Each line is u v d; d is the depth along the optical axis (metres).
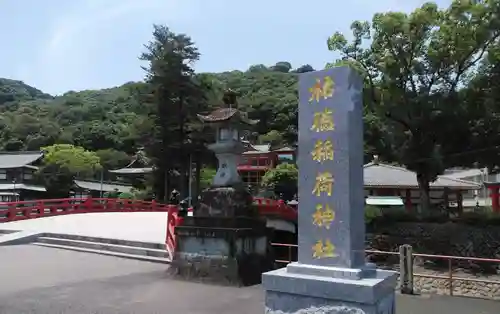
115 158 73.06
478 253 27.88
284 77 108.75
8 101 113.75
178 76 44.88
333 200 6.25
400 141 30.22
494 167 30.19
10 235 20.27
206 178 54.72
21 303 9.22
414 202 38.03
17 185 52.59
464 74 29.14
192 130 43.47
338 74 6.42
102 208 33.22
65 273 12.88
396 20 27.83
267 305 6.21
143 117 47.19
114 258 15.93
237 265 11.52
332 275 5.96
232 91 13.44
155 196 49.69
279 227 25.30
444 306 9.96
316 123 6.53
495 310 9.60
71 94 122.06
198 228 12.29
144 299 9.78
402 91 28.45
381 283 5.76
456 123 27.25
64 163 56.53
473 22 26.75
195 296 10.15
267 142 72.19
